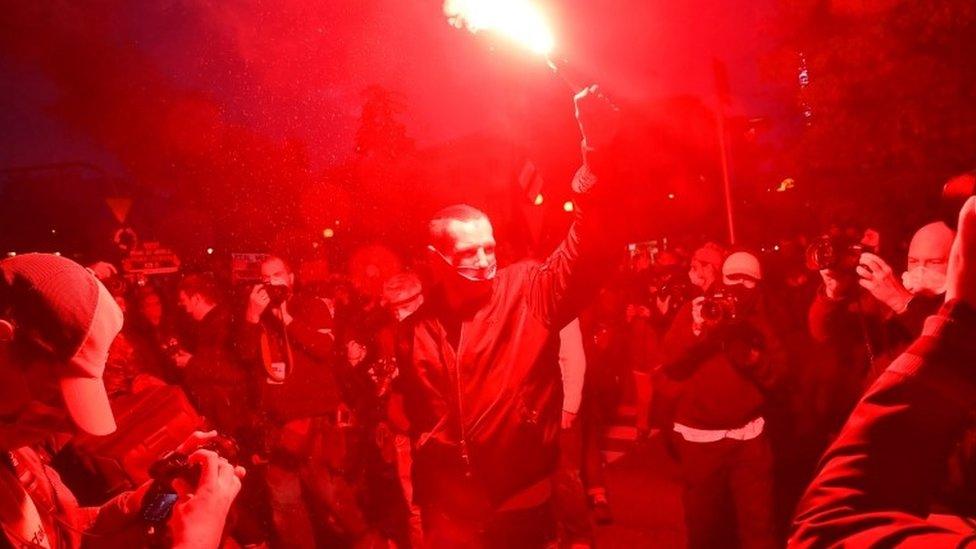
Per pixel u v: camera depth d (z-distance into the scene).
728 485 5.21
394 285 6.36
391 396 4.85
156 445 2.21
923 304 2.92
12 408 1.54
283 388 5.95
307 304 6.07
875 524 1.05
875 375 3.70
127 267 9.97
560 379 3.50
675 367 5.18
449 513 3.50
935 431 1.05
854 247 4.28
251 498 6.17
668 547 6.54
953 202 2.95
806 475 6.19
